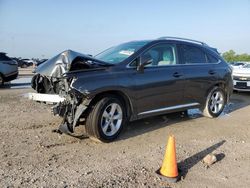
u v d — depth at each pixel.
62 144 5.26
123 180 3.98
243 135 6.32
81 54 5.46
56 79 5.50
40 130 6.02
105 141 5.37
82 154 4.84
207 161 4.68
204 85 7.21
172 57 6.62
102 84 5.17
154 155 4.93
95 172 4.19
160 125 6.82
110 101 5.32
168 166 4.09
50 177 3.97
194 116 7.85
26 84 15.15
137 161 4.65
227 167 4.59
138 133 6.14
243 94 12.60
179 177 4.11
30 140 5.39
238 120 7.64
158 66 6.24
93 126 5.18
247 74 12.07
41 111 7.67
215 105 7.68
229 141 5.86
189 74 6.78
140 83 5.76
